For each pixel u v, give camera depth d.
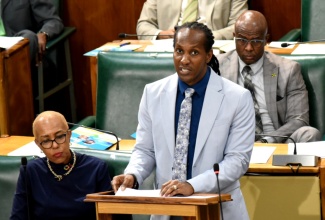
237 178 5.66
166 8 11.48
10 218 6.55
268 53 8.71
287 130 8.34
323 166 6.61
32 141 7.95
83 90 12.89
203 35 5.57
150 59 8.88
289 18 12.12
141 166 5.84
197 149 5.68
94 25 12.66
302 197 6.70
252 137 5.75
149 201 5.24
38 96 11.64
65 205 6.51
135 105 8.83
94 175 6.55
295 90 8.55
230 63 8.65
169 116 5.77
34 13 11.89
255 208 6.82
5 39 10.22
